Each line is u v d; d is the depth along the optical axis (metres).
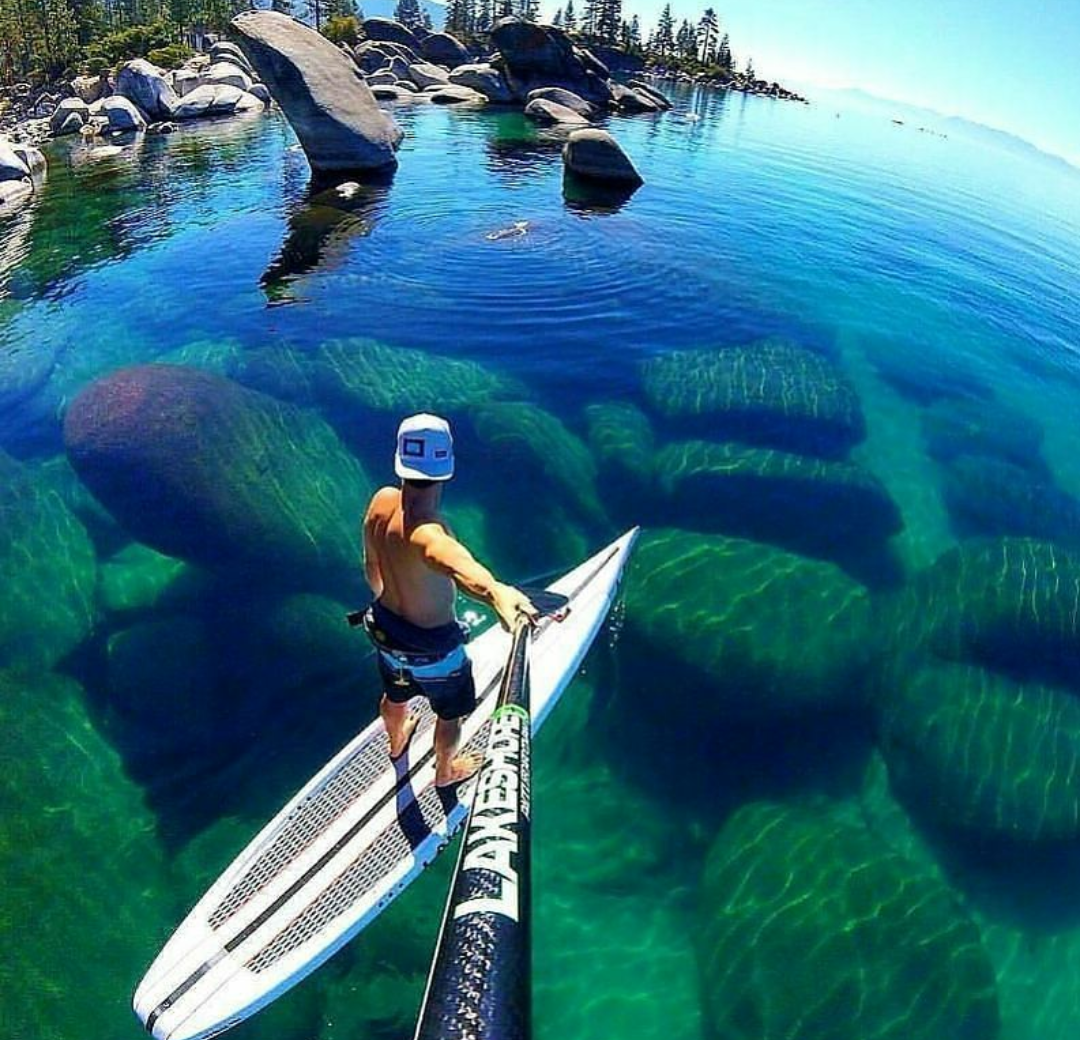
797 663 6.54
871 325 13.95
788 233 19.08
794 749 6.22
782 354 11.90
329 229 17.05
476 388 10.39
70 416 8.72
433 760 5.09
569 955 4.90
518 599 3.18
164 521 7.58
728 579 7.15
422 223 17.67
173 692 6.21
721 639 6.62
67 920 4.74
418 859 4.64
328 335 11.86
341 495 8.13
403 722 4.80
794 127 45.66
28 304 13.13
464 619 6.71
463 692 4.05
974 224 22.84
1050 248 21.08
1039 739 6.28
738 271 15.71
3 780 5.45
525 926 2.30
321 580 7.27
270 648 6.59
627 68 72.31
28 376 10.63
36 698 6.09
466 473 8.73
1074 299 16.72
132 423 8.26
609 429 9.73
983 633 7.24
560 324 12.67
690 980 4.84
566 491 8.61
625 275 14.84
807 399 10.77
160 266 14.84
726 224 19.31
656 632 6.75
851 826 5.57
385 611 3.83
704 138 34.66
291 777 5.67
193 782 5.62
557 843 5.49
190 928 4.43
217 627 6.75
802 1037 4.46
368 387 10.16
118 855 5.13
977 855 5.71
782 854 5.32
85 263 15.12
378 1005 4.46
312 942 4.37
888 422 10.95
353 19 61.69
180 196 20.19
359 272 14.48
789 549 8.18
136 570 7.29
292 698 6.24
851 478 9.12
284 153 26.33
